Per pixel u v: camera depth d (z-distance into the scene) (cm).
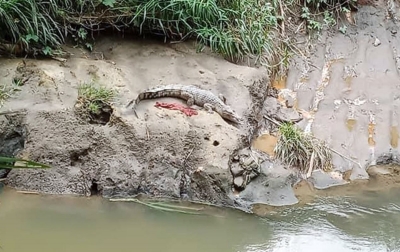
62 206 475
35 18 568
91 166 501
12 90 529
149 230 446
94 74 561
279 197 495
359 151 562
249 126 554
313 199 499
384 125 591
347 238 442
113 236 436
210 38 619
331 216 473
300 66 664
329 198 502
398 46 700
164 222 458
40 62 565
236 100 570
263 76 611
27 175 495
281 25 692
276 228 454
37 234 433
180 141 505
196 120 525
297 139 542
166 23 620
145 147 503
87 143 505
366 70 663
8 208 467
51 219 455
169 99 550
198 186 492
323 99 621
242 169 496
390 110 609
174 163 499
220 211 477
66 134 507
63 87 539
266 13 667
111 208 476
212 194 487
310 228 455
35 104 521
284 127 554
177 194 491
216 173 487
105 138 506
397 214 479
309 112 605
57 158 500
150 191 495
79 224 450
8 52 571
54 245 420
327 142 566
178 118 521
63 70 559
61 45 596
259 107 593
